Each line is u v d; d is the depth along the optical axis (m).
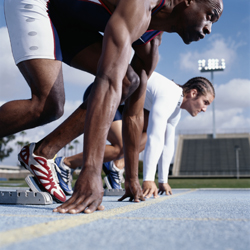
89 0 1.69
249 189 6.43
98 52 1.86
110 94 1.27
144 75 2.08
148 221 0.92
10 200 1.74
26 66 1.67
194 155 45.91
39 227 0.77
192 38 1.75
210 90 3.32
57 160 2.91
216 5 1.68
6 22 1.83
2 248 0.53
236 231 0.76
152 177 2.61
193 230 0.76
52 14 1.77
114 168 3.59
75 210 1.15
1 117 1.69
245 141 48.22
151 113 2.72
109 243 0.59
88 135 1.26
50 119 1.76
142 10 1.35
